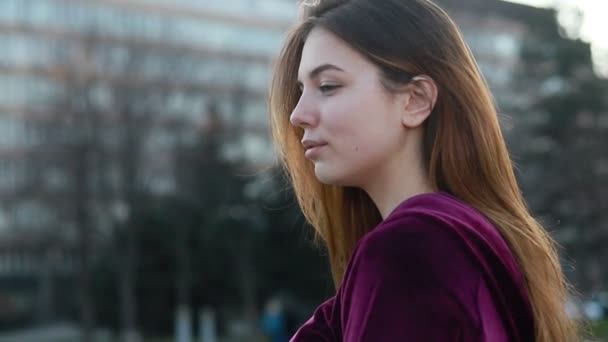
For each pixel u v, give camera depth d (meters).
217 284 42.22
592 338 1.78
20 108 54.69
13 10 56.56
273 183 39.97
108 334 42.62
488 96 1.45
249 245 41.12
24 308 52.22
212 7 62.34
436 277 1.15
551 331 1.39
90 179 38.38
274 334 18.05
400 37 1.34
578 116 37.69
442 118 1.39
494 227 1.37
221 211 41.53
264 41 64.44
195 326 42.19
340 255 1.69
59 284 51.16
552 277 1.45
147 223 40.97
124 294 40.62
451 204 1.30
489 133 1.42
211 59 46.22
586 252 36.75
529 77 38.88
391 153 1.35
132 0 57.16
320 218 1.68
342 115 1.32
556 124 37.31
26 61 55.44
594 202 36.88
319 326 1.42
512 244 1.39
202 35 61.59
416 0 1.39
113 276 41.75
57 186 38.38
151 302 42.31
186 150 41.56
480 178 1.42
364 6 1.35
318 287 40.69
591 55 38.50
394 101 1.34
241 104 45.91
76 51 38.72
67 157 37.78
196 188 41.75
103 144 38.25
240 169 41.94
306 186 1.64
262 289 41.69
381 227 1.22
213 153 42.28
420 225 1.20
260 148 54.88
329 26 1.34
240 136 45.00
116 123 38.66
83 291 41.16
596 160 37.00
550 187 36.97
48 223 39.69
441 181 1.41
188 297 42.16
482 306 1.20
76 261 42.97
